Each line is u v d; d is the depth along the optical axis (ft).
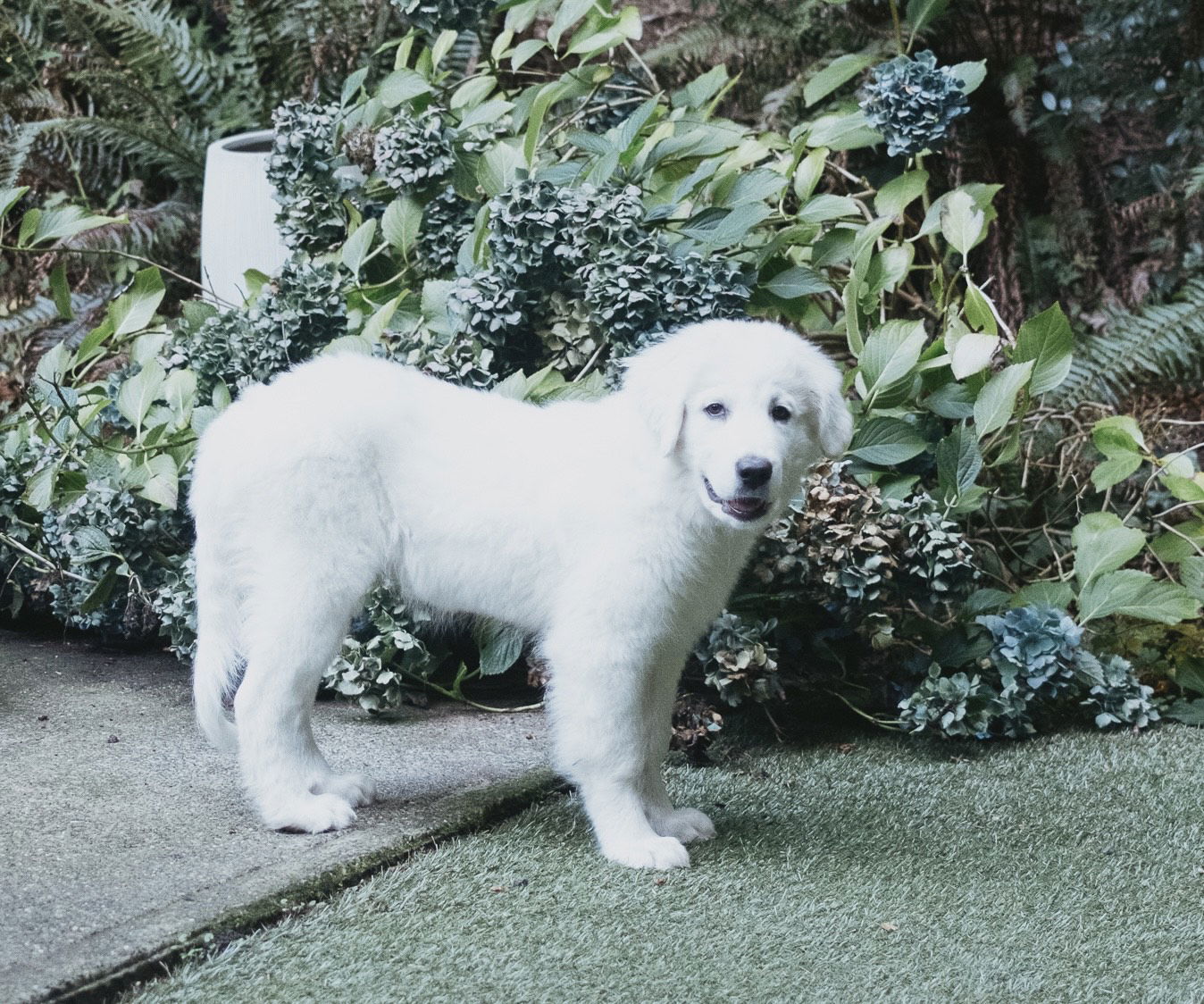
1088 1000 7.22
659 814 9.53
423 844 8.89
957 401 12.46
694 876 8.68
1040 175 18.70
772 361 8.70
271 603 8.95
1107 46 17.70
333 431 8.99
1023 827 9.87
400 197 13.98
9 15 21.33
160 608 12.22
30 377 16.85
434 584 9.46
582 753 8.87
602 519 8.84
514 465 9.17
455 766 10.50
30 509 13.43
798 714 12.51
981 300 12.50
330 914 7.82
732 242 12.43
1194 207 17.75
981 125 18.10
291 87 20.35
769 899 8.41
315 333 12.91
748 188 13.03
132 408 12.72
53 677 12.33
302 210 14.33
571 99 16.90
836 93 18.02
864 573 11.40
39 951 6.93
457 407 9.48
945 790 10.66
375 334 12.76
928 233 13.60
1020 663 11.77
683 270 12.03
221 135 20.59
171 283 19.83
